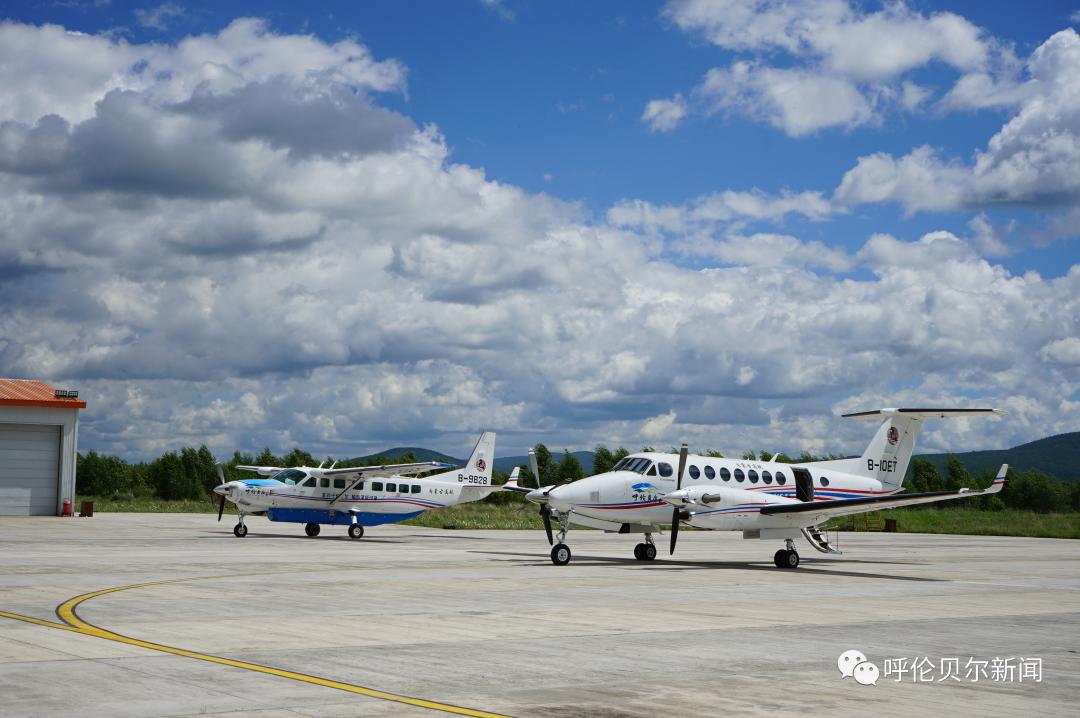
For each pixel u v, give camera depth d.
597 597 18.28
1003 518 85.81
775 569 27.38
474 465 45.06
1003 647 12.92
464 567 25.11
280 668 10.39
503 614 15.45
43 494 51.97
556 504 26.62
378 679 9.95
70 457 52.59
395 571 23.47
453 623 14.28
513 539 43.00
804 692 9.77
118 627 13.20
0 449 50.75
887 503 26.09
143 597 16.88
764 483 29.09
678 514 26.80
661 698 9.34
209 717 8.12
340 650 11.70
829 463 30.98
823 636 13.62
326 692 9.23
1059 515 103.00
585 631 13.72
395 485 41.84
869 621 15.49
